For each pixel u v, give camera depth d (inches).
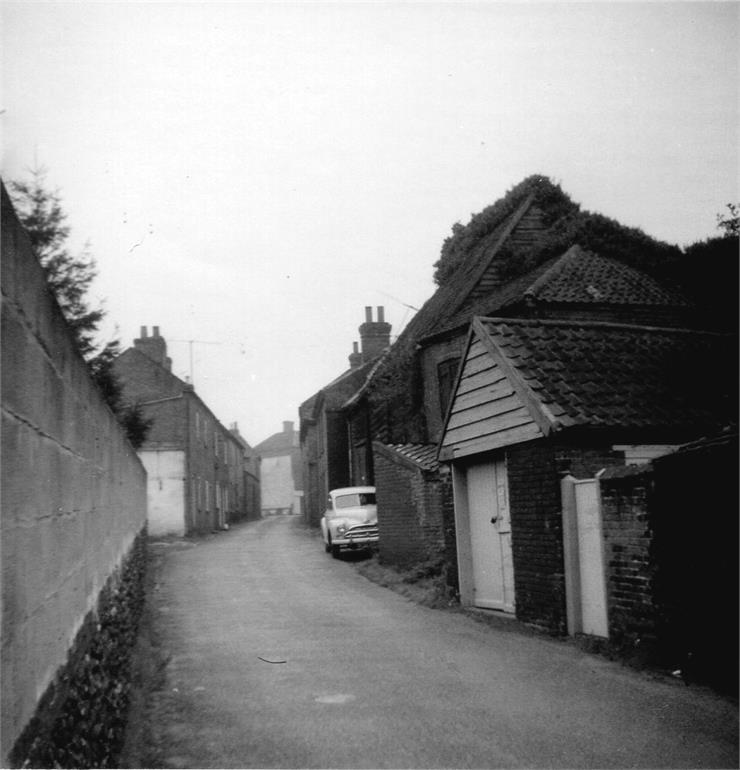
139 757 213.2
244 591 625.9
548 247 826.8
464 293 859.4
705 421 390.6
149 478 1359.5
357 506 948.6
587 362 418.3
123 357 1412.4
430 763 203.9
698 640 275.1
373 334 1515.7
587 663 310.3
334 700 273.4
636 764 197.5
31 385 123.6
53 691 128.5
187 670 330.6
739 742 211.8
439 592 518.3
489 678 295.6
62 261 640.4
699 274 781.9
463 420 462.9
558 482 369.1
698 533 276.2
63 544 148.9
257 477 3016.7
